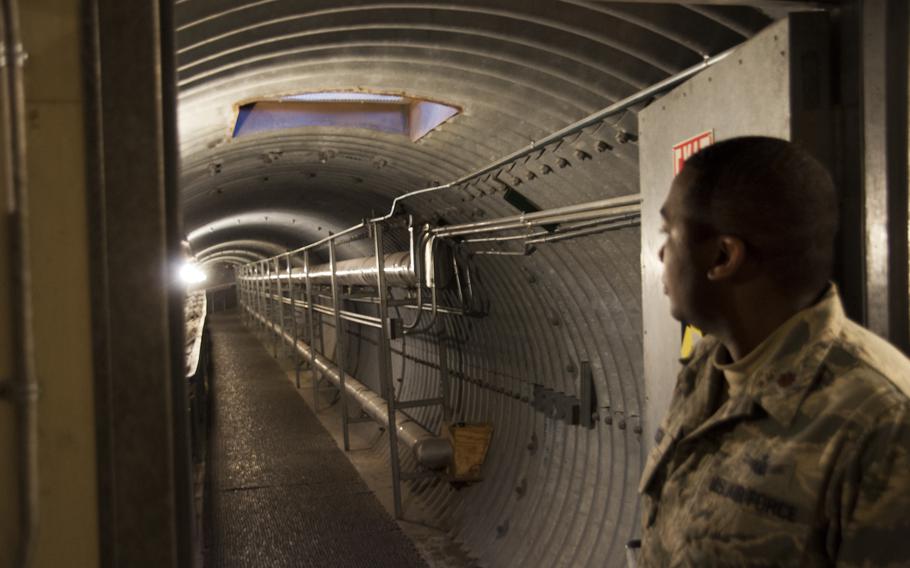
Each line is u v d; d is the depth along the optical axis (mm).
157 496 1479
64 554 1405
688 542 1368
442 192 7289
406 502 8922
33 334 1386
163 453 1481
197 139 5812
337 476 9703
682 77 3035
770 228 1338
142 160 1478
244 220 16469
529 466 7176
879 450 1169
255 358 22375
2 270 1301
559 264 5719
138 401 1470
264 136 6473
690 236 1445
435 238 7984
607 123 4125
